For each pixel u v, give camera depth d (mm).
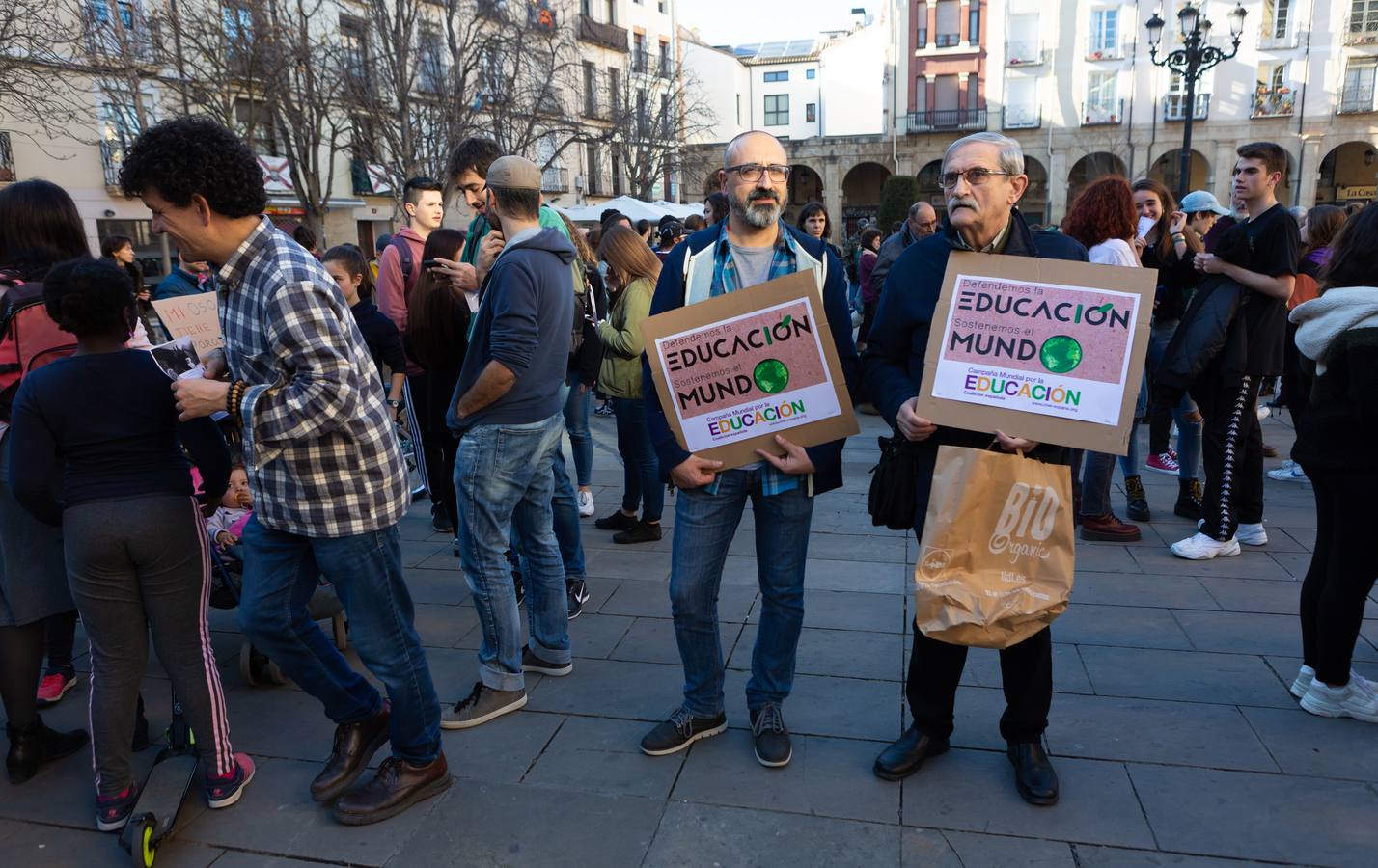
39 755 2795
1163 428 6059
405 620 2473
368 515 2311
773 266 2617
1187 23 15453
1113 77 37219
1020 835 2357
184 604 2438
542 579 3258
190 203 2094
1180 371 4172
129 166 2084
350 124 21281
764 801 2533
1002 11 38031
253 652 3268
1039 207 39500
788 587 2682
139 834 2256
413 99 18422
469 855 2348
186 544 2408
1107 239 4309
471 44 19250
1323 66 34938
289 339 2107
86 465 2295
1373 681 3088
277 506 2281
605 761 2764
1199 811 2434
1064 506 2283
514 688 3053
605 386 4648
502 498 2939
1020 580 2328
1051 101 37969
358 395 2197
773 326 2533
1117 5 36688
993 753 2742
